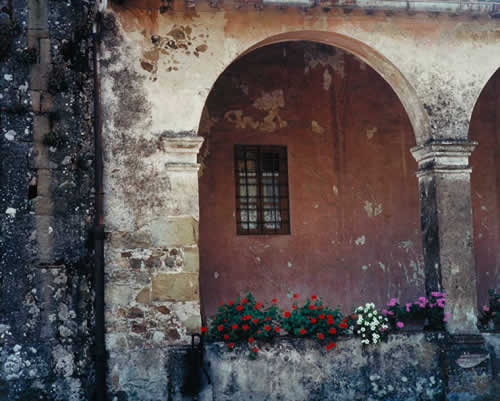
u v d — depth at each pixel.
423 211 7.93
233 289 9.67
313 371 7.03
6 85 7.11
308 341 7.06
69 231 7.07
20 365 6.80
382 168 10.49
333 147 10.32
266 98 10.12
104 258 6.89
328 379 7.05
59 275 6.99
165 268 6.98
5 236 6.94
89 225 7.11
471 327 7.54
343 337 7.17
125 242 6.93
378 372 7.20
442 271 7.57
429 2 7.57
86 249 7.06
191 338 6.90
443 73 7.85
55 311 6.94
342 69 10.45
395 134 10.60
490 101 11.00
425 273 7.90
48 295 6.95
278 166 10.12
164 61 7.19
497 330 7.71
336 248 10.16
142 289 6.91
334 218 10.20
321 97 10.34
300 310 7.28
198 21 7.29
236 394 6.83
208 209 9.73
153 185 7.05
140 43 7.16
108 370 6.75
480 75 7.95
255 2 7.19
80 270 7.03
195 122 7.18
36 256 6.98
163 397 6.78
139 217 6.99
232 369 6.86
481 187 10.82
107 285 6.86
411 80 7.75
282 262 9.92
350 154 10.38
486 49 8.01
